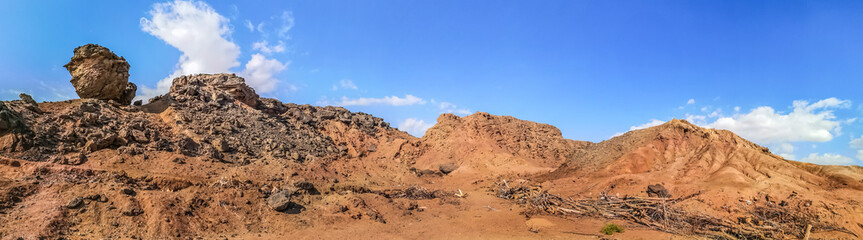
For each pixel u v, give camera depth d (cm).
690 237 2425
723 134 4122
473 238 2545
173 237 2128
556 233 2647
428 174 5400
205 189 2714
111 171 2683
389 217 3023
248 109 5444
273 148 4534
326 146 5494
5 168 2377
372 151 6084
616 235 2531
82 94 3869
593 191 3778
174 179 2786
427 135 6956
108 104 3822
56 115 3219
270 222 2581
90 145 2955
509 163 5594
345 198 3172
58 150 2808
